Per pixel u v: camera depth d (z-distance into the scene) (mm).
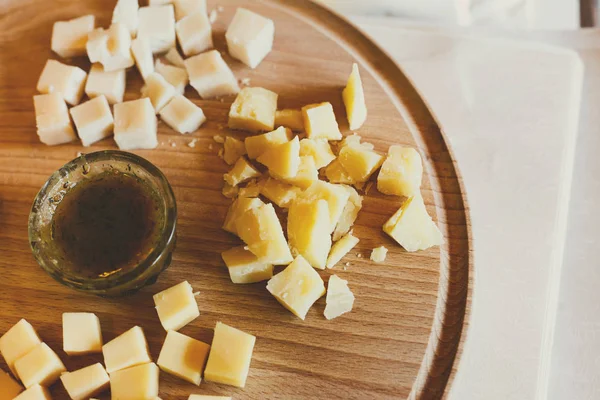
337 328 284
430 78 366
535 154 344
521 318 312
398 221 297
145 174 296
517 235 327
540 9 410
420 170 307
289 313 288
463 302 290
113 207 298
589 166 349
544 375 302
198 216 309
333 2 398
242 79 338
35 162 325
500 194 336
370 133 322
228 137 322
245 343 276
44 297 295
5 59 351
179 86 337
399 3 397
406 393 273
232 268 290
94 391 275
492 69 366
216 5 359
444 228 305
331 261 295
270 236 291
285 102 332
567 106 354
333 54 342
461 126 353
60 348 287
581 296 322
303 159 309
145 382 272
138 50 334
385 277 293
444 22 404
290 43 345
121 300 293
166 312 282
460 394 301
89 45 330
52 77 332
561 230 328
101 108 322
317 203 294
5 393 279
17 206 315
